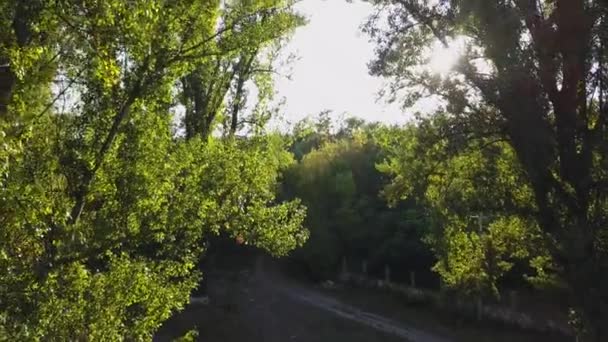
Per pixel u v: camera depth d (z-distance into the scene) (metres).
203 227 17.05
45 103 9.54
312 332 36.25
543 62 16.52
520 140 16.91
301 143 71.62
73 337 9.96
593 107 17.06
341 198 51.31
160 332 31.59
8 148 7.51
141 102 11.98
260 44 19.47
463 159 19.16
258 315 38.19
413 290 42.78
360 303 43.47
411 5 17.97
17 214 8.12
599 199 16.52
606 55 16.16
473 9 16.25
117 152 12.25
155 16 9.35
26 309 8.89
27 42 8.26
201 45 12.68
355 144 55.09
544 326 32.06
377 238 49.25
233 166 20.25
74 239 10.14
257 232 23.33
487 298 34.84
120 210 12.27
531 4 16.64
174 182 14.20
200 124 23.78
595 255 16.19
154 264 13.23
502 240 20.61
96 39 8.62
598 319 16.19
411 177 19.61
